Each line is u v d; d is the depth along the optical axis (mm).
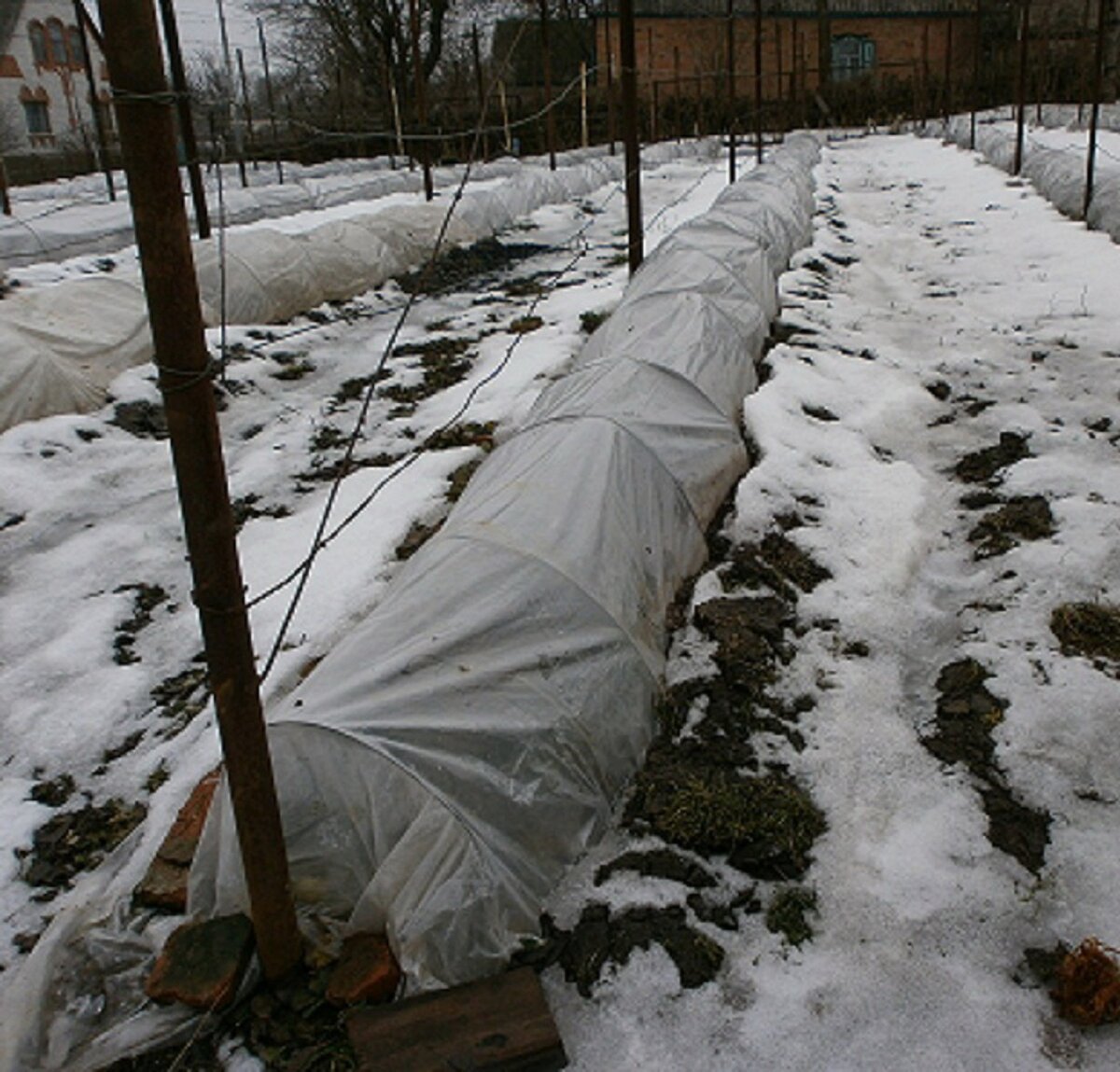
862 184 15414
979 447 5375
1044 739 3193
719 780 3098
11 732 3834
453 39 31016
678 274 6418
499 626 3008
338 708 2662
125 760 3666
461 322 9016
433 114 26547
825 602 3992
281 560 4793
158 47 1831
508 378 7020
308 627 4215
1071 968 2381
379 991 2488
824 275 8836
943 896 2721
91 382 6996
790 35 31188
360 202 15484
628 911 2721
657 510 4051
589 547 3451
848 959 2572
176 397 1999
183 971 2502
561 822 2842
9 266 10891
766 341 6688
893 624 3906
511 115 26547
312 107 30484
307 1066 2361
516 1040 2316
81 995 2617
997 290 8164
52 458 6148
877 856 2857
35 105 32625
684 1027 2430
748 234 7805
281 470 6039
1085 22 24047
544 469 3801
